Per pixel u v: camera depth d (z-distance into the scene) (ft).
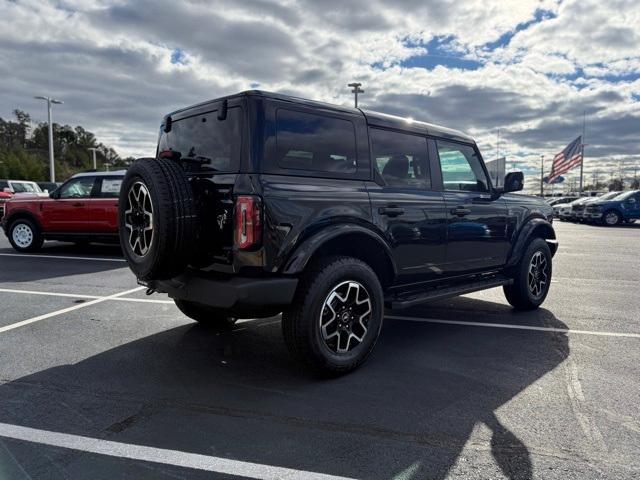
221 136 10.68
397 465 7.48
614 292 21.25
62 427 8.68
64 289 20.98
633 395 10.11
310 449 7.94
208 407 9.53
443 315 17.08
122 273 25.02
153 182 10.04
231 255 9.95
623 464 7.51
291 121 10.73
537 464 7.52
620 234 54.65
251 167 9.96
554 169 124.77
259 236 9.71
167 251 10.02
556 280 24.30
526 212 17.21
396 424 8.82
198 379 11.00
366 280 11.34
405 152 13.29
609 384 10.70
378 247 12.01
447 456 7.75
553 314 17.21
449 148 14.75
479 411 9.37
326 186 11.00
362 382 10.85
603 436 8.39
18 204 32.37
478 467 7.43
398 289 13.29
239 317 10.53
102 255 31.81
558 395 10.12
